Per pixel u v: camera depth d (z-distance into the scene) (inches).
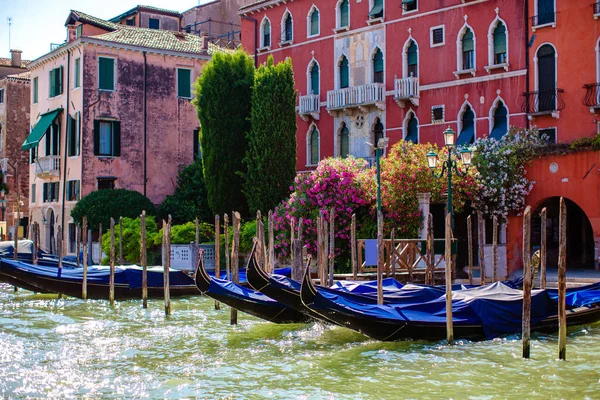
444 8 1154.7
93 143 1441.9
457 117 1138.7
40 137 1488.7
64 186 1483.8
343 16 1301.7
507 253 987.3
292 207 1016.9
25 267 860.0
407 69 1206.9
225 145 1250.6
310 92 1350.9
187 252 1199.6
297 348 598.5
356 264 833.5
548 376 494.0
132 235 1254.3
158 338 648.4
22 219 1879.9
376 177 961.5
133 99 1483.8
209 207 1379.2
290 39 1386.6
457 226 1007.6
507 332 613.3
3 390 478.3
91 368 536.4
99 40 1437.0
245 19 1461.6
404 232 941.2
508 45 1083.3
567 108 1024.2
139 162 1487.5
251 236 1121.4
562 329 525.3
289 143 1192.2
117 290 874.8
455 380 488.1
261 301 666.8
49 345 618.8
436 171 862.5
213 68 1259.8
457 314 601.9
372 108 1241.4
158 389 479.5
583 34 1013.2
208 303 876.0
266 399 454.0
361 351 578.2
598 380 483.5
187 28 1923.0
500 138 1082.7
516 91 1074.7
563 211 509.7
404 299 640.4
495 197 973.8
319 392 466.3
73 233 1466.5
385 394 459.8
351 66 1282.0
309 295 571.2
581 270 973.2
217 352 587.8
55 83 1544.0
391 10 1224.8
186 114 1549.0
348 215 975.6
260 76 1194.6
